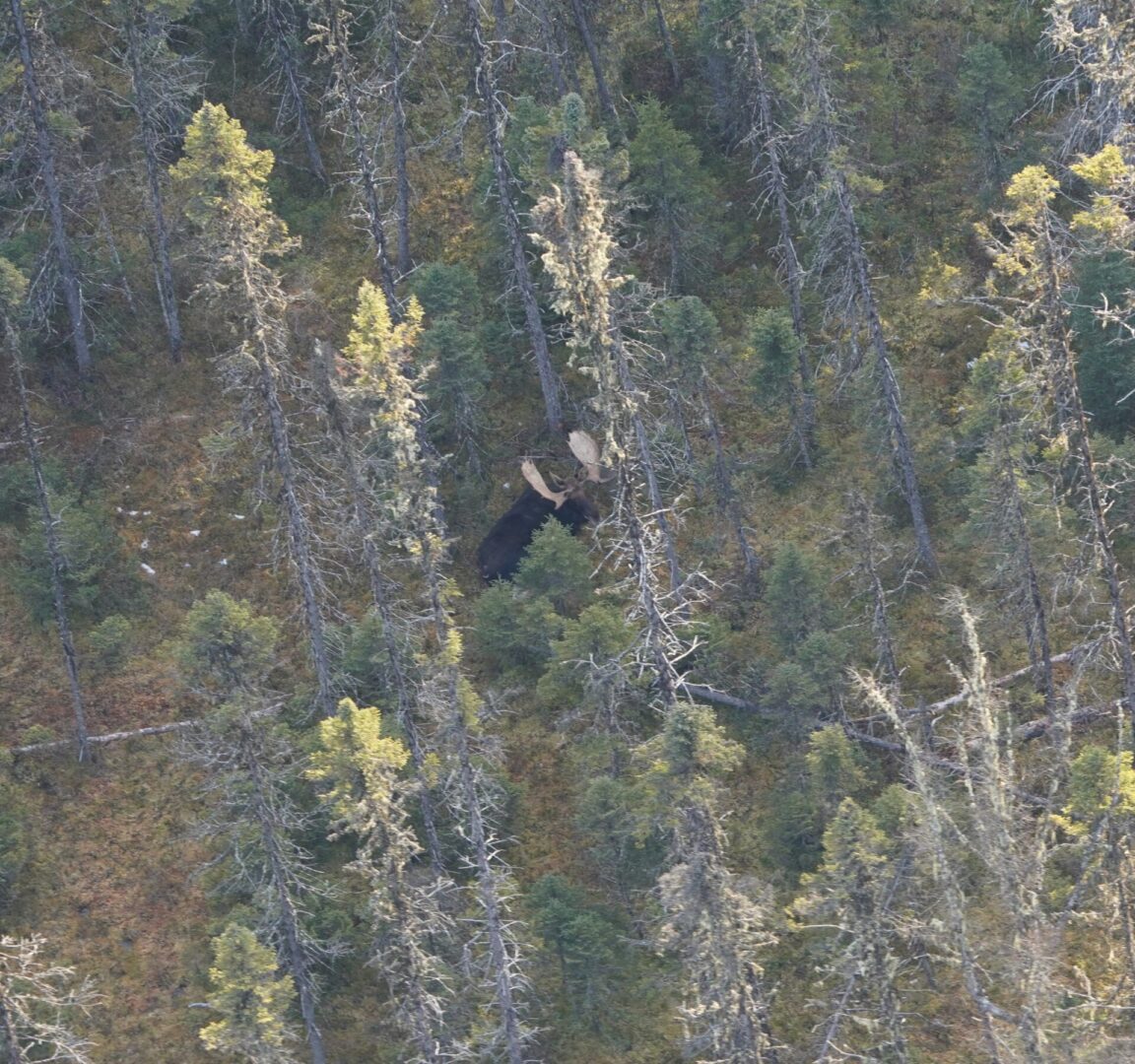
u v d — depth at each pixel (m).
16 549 153.88
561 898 123.88
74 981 129.12
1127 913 97.62
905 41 191.25
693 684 136.88
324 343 122.44
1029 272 108.50
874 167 162.38
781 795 130.00
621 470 102.19
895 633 143.38
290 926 119.75
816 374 164.38
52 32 189.00
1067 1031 93.62
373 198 152.12
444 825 130.50
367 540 125.00
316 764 104.44
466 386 152.12
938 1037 115.75
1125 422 148.38
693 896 96.94
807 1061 116.00
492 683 143.75
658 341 155.12
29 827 137.25
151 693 146.75
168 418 165.50
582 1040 121.56
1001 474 127.06
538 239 96.44
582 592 145.38
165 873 135.62
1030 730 132.25
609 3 190.50
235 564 155.88
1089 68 115.19
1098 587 140.62
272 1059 105.12
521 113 163.00
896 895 101.44
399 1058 117.06
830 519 152.50
